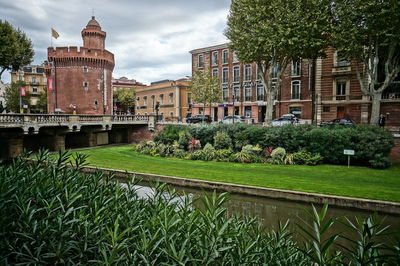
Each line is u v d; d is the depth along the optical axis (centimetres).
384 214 1009
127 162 2089
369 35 2028
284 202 1180
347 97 3044
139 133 3572
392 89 2766
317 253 282
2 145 2578
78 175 504
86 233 318
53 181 429
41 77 8188
